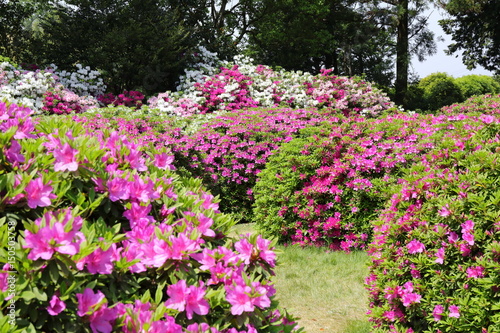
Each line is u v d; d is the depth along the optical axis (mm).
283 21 25094
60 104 11375
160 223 1946
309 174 6598
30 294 1312
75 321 1412
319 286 4895
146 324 1454
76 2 15453
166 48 15430
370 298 3619
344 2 24578
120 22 15859
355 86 15359
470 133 3396
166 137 7945
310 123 9406
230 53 19094
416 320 3258
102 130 2365
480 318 2695
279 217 6562
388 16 23219
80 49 15156
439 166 3373
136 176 1968
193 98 13656
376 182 5969
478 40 25406
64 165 1707
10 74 11570
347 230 6223
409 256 3230
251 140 8672
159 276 1700
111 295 1550
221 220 2174
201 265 1839
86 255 1422
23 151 1814
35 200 1543
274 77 15164
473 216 2889
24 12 17078
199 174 8352
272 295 2018
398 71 24266
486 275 2771
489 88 35188
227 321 1729
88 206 1704
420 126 6383
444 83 28922
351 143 6516
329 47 26141
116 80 15438
